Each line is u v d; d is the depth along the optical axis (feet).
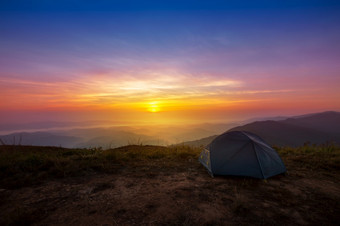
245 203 12.82
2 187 14.58
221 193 14.64
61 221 10.18
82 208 11.79
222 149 19.79
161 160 26.21
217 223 10.35
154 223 10.25
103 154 26.84
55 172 18.43
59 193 14.07
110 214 11.12
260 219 10.80
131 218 10.74
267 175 17.71
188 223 10.22
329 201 13.28
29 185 15.31
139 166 22.71
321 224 10.37
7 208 11.43
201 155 23.67
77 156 25.50
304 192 14.88
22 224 9.64
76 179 17.30
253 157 18.28
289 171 20.52
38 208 11.54
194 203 12.83
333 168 21.94
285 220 10.72
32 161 20.84
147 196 13.92
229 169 18.45
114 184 16.38
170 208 12.05
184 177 18.72
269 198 13.71
